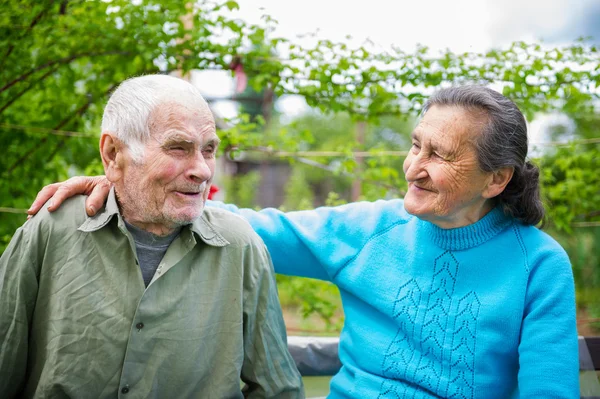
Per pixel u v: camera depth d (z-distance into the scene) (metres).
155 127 1.59
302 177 14.02
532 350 1.71
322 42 3.55
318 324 5.30
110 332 1.65
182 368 1.70
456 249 1.86
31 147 3.63
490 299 1.79
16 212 3.40
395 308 1.89
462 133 1.74
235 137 3.56
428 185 1.79
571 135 5.16
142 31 3.29
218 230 1.81
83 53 3.38
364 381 1.91
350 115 3.80
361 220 2.06
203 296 1.74
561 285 1.75
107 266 1.68
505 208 1.87
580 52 3.50
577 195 3.74
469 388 1.77
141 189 1.62
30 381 1.74
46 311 1.69
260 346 1.85
